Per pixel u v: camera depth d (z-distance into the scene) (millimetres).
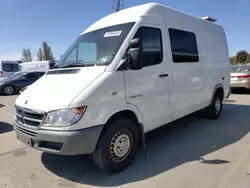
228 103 9570
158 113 4387
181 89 4977
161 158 4176
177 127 6121
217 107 6891
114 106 3510
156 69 4262
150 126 4254
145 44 4109
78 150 3182
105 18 4773
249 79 11758
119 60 3648
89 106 3211
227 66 7305
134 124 3883
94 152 3467
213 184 3232
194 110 5672
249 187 3129
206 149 4543
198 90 5672
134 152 3896
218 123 6441
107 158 3492
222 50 7012
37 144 3355
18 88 14859
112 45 3869
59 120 3125
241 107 8688
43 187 3318
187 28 5336
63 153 3170
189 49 5301
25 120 3500
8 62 21484
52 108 3172
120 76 3604
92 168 3889
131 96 3768
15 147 4906
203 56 5855
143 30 4117
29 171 3822
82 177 3594
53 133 3139
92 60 3920
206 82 6039
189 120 6793
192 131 5746
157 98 4309
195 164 3885
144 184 3309
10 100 11953
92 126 3264
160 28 4492
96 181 3457
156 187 3215
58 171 3807
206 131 5723
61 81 3654
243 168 3676
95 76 3461
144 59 4062
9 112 8586
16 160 4258
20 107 3598
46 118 3199
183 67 5020
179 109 4992
